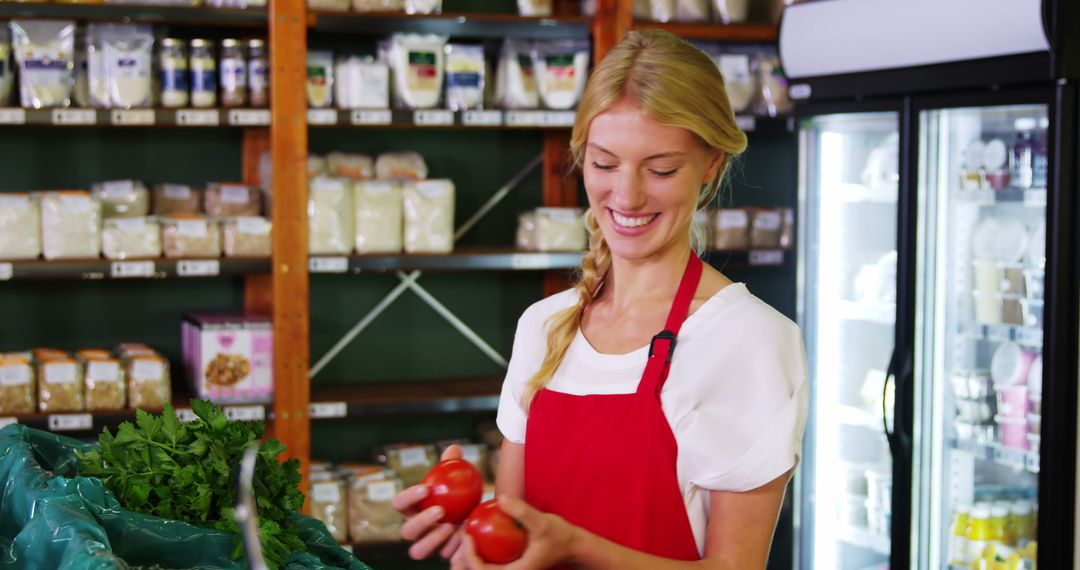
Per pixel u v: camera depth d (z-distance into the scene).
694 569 1.47
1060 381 3.04
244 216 3.80
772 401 1.54
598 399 1.62
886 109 3.47
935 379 3.51
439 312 4.39
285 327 3.70
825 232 3.88
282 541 1.55
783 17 3.76
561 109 3.99
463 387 4.17
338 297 4.28
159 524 1.43
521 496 1.78
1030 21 2.98
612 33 3.99
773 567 4.19
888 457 4.00
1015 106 3.10
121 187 3.76
